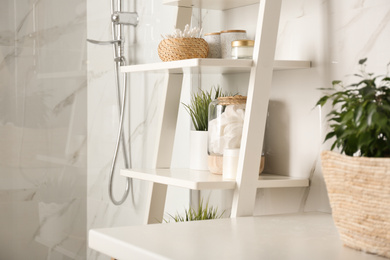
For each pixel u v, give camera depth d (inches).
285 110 59.3
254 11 64.4
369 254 37.2
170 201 78.2
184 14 68.0
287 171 59.0
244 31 62.9
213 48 63.6
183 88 75.7
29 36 84.3
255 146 53.5
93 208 87.8
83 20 87.3
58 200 86.7
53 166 86.4
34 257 85.2
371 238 36.9
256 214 63.1
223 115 58.0
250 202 53.5
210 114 60.2
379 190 36.0
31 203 85.0
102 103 86.7
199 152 64.8
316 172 55.6
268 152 61.4
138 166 82.2
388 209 35.6
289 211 58.7
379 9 49.2
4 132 83.0
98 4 86.0
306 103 56.7
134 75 82.7
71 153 87.5
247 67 54.0
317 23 55.4
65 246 87.3
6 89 83.0
